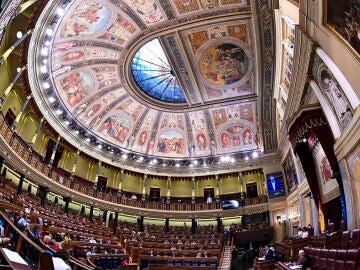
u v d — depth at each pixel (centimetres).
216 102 2608
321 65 1015
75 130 2384
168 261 1312
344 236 801
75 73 2169
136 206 2591
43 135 2211
